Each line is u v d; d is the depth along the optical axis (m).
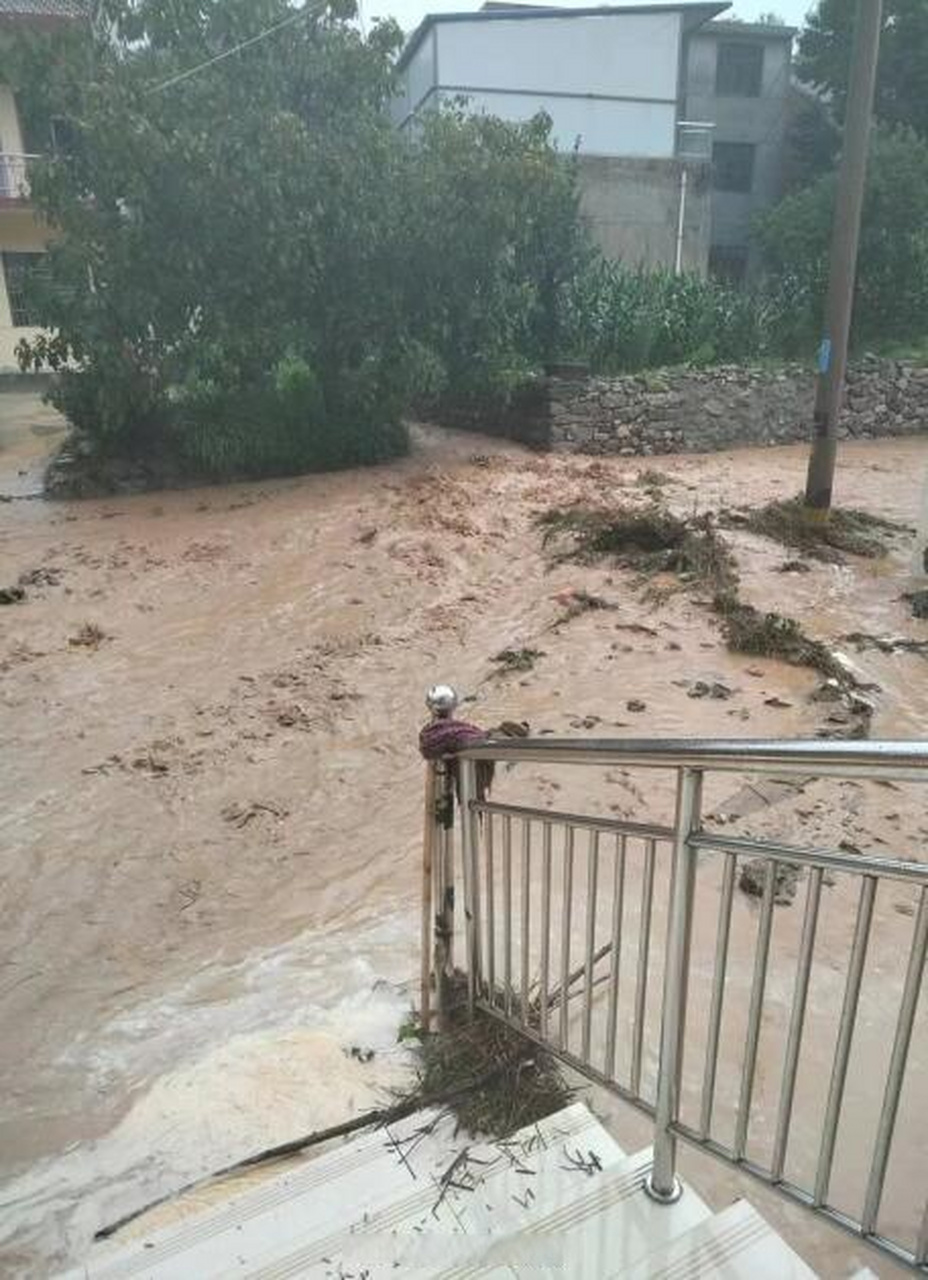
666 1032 1.94
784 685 5.86
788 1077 1.73
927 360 16.14
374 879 4.17
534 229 13.41
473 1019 2.92
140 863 4.40
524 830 2.51
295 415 11.91
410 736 5.55
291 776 5.15
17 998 3.52
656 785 4.70
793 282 17.61
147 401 11.33
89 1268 2.08
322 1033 3.12
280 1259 2.04
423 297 12.23
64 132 16.66
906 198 16.62
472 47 19.58
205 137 10.37
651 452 13.98
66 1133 2.84
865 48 7.67
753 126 26.02
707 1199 2.39
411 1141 2.43
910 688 5.84
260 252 10.92
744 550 8.39
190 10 11.04
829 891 3.75
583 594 7.46
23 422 15.52
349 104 11.95
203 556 9.01
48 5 16.30
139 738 5.62
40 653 6.93
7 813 4.84
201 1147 2.65
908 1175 2.46
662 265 17.73
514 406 14.17
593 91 20.02
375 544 9.02
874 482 11.72
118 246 10.77
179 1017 3.34
